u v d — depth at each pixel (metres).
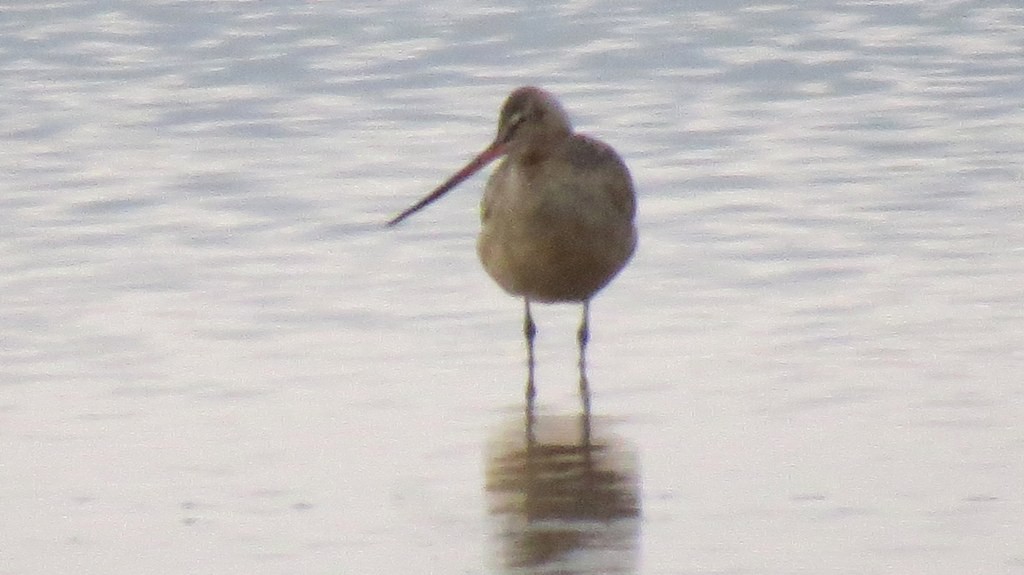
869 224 16.48
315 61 21.56
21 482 11.65
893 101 20.02
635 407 12.97
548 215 13.82
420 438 12.46
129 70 21.30
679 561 10.41
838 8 23.11
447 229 16.72
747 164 18.23
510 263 14.12
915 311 14.47
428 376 13.62
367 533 10.88
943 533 10.59
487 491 11.55
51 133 19.36
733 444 12.20
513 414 12.91
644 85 20.80
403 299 15.12
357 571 10.35
